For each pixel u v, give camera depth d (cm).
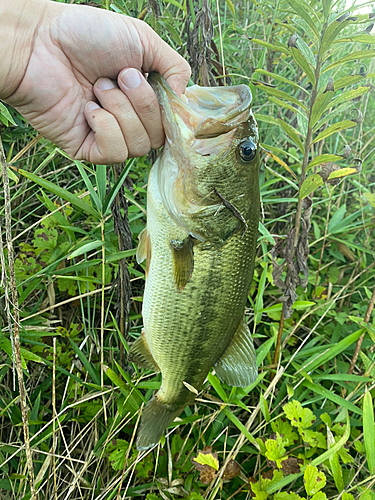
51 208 43
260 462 42
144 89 27
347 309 56
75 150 31
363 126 68
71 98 29
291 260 40
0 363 42
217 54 41
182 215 31
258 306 47
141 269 52
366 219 61
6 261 43
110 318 49
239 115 28
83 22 27
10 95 28
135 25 28
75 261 49
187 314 33
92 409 41
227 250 33
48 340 46
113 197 35
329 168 36
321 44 32
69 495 39
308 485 33
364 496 33
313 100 35
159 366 35
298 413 39
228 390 45
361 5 29
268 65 59
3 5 26
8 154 47
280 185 62
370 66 58
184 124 29
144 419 36
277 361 45
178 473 40
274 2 51
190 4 38
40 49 27
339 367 50
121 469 38
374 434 35
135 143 29
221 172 30
